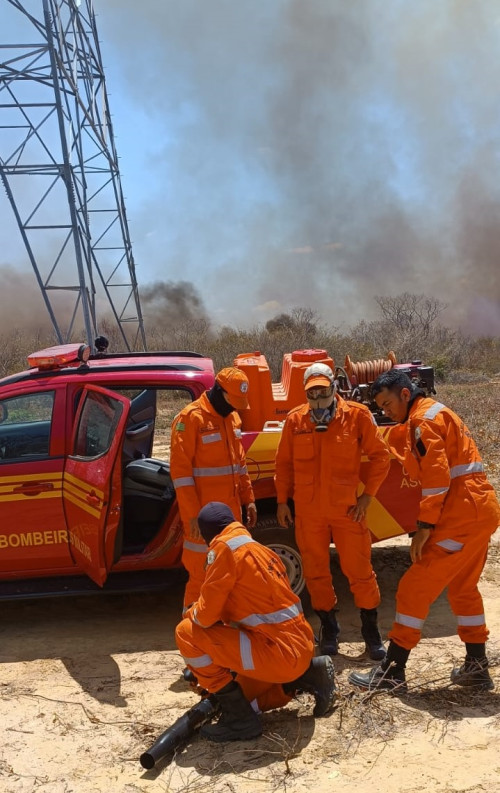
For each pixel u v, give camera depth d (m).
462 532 4.00
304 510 4.56
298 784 3.32
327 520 4.54
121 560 5.04
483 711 3.87
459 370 18.48
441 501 3.95
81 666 4.60
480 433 10.02
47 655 4.77
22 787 3.41
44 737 3.82
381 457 4.57
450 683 4.15
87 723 3.94
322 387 4.39
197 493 4.60
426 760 3.45
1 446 5.11
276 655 3.63
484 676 4.10
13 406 5.17
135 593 5.76
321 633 4.66
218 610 3.62
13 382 5.26
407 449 4.17
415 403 4.22
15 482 4.98
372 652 4.52
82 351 5.28
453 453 4.06
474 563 4.09
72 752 3.68
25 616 5.43
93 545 4.67
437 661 4.43
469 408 11.89
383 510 5.04
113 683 4.36
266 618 3.67
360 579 4.55
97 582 4.71
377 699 4.00
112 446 4.59
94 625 5.23
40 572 5.13
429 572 4.02
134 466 5.44
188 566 4.56
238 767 3.48
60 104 15.51
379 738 3.66
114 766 3.56
